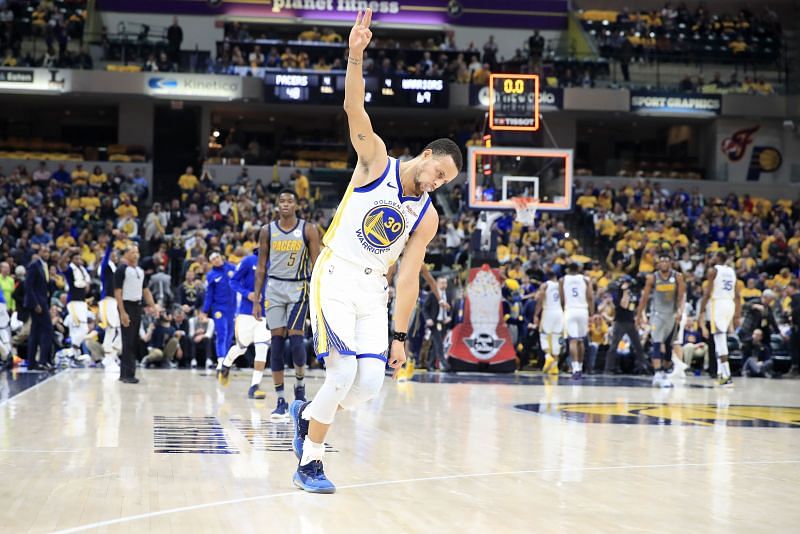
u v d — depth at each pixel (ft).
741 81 106.01
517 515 12.17
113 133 112.16
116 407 26.27
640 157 111.96
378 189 13.78
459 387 40.09
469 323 55.06
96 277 61.57
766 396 37.42
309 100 96.43
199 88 96.32
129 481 14.08
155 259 63.67
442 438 20.76
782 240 84.43
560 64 102.01
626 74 104.17
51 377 39.17
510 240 79.56
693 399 35.12
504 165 60.18
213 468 15.56
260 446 18.49
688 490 14.43
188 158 108.99
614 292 59.21
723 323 44.88
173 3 106.52
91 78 94.89
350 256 13.96
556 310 54.44
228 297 39.27
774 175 105.91
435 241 78.79
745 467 17.07
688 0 114.32
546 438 21.17
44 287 44.60
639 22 109.91
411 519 11.79
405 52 101.81
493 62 100.63
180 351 52.26
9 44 96.58
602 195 94.94
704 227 88.69
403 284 14.10
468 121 108.06
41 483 13.76
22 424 21.45
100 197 86.07
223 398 30.25
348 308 13.92
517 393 36.63
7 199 82.23
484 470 16.10
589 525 11.64
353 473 15.55
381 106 95.96
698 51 106.32
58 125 111.14
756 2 113.60
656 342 48.32
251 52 100.63
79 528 10.79
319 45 100.89
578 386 42.22
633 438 21.58
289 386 36.14
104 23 105.81
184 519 11.43
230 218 81.20
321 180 97.76
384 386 39.96
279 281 25.12
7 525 10.91
